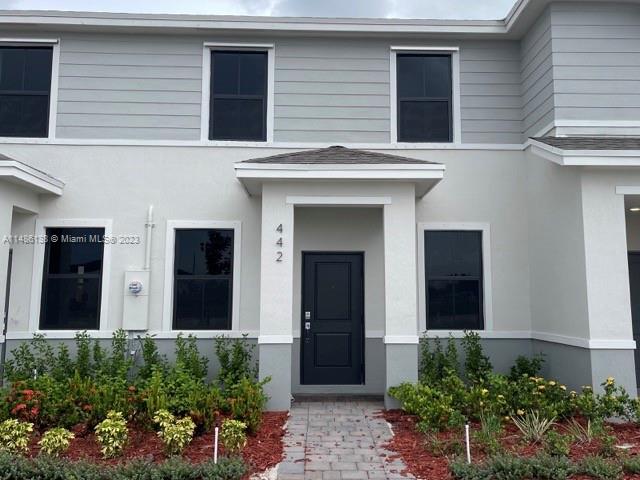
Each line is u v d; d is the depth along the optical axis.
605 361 6.51
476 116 8.71
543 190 7.89
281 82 8.69
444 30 8.57
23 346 7.49
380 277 8.34
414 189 7.30
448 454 5.15
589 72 7.77
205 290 8.31
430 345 8.25
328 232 8.38
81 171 8.36
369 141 8.62
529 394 6.27
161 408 5.60
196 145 8.46
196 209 8.35
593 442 5.37
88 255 8.30
